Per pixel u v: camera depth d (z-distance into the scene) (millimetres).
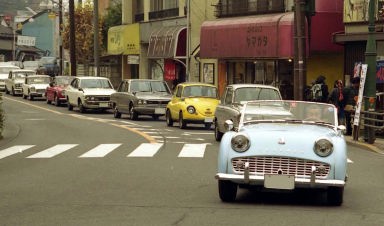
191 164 15383
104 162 15828
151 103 30125
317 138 10055
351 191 11883
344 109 22078
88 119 30750
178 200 10734
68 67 66500
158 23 45875
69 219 9141
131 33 49594
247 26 33156
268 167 9953
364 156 17453
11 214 9531
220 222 8906
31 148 19188
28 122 28734
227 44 34781
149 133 23516
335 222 9000
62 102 41438
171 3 44375
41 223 8875
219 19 36938
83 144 20016
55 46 98562
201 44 37062
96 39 45375
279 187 9766
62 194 11305
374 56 20109
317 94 23531
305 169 9891
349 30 27641
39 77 49406
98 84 37438
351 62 27719
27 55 100125
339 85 22250
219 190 10500
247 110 11609
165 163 15570
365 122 20062
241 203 10516
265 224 8781
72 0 47688
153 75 48188
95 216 9344
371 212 9836
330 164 9891
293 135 10156
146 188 11961
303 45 23812
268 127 10875
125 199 10797
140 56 48781
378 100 22828
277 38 30922
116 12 59156
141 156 16938
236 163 10047
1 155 17625
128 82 31672
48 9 102000
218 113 20469
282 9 32469
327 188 10125
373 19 20000
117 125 27031
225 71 38062
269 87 19844
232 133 10523
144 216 9344
